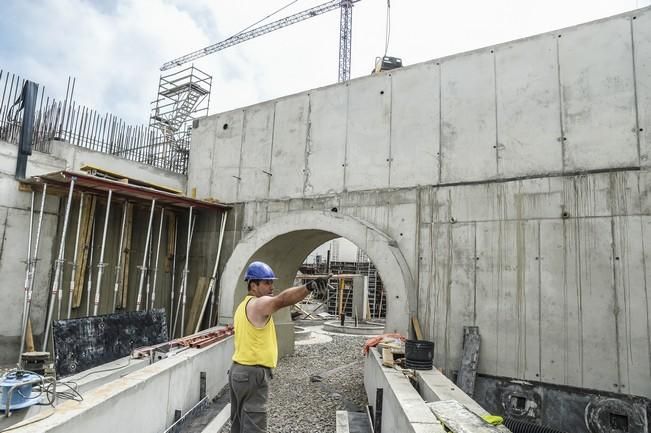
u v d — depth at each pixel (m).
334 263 30.62
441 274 8.46
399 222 9.15
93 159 11.48
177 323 12.19
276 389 8.77
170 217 12.59
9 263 9.25
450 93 8.98
